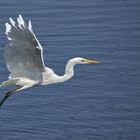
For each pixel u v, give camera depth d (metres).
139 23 24.38
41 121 17.70
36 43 13.07
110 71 20.89
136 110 18.45
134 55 22.00
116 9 25.44
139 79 20.30
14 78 13.80
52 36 23.05
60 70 20.78
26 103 18.77
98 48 22.36
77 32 23.39
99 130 17.30
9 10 24.69
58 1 25.67
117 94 19.42
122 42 22.88
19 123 17.59
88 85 19.89
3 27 23.22
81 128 17.36
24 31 12.88
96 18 24.59
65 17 24.47
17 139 16.70
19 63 13.59
